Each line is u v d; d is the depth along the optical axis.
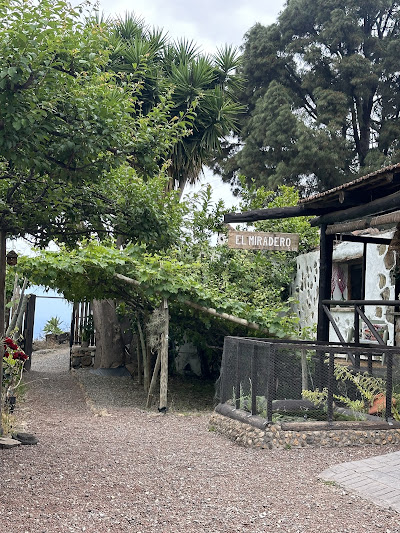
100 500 4.50
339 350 6.73
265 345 6.67
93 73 5.36
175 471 5.38
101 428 7.54
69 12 4.93
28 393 10.61
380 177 7.05
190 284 9.45
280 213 9.09
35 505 4.33
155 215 6.57
